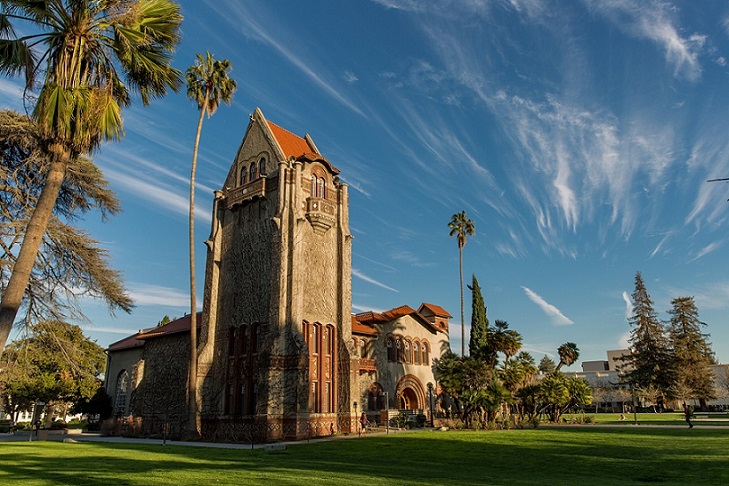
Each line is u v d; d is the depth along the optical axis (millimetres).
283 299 36969
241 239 42438
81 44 13109
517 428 40219
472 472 17984
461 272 65875
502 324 52156
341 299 41406
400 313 54031
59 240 24609
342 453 24688
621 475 17734
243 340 39469
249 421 35875
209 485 12633
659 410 87500
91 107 12852
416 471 17594
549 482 15328
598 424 46344
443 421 45219
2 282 22422
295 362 35469
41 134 12852
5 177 23219
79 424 67625
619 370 95875
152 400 47594
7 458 19188
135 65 14359
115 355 56594
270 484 12977
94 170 26484
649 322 73375
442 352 58562
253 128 45250
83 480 13242
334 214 43062
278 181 40188
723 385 96938
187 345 45812
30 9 12711
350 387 38750
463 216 69000
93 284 26094
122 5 13609
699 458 20297
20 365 24156
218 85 42406
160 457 21109
